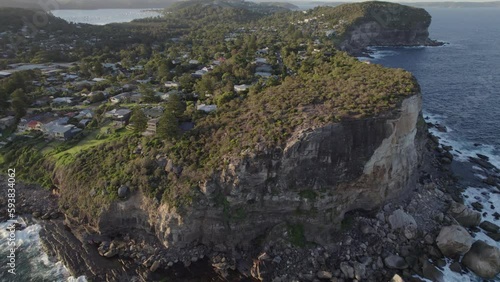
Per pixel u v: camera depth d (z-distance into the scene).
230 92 85.88
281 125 60.75
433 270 54.19
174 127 68.12
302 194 58.31
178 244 58.81
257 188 58.09
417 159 75.31
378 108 61.03
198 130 68.38
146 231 61.62
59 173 71.44
